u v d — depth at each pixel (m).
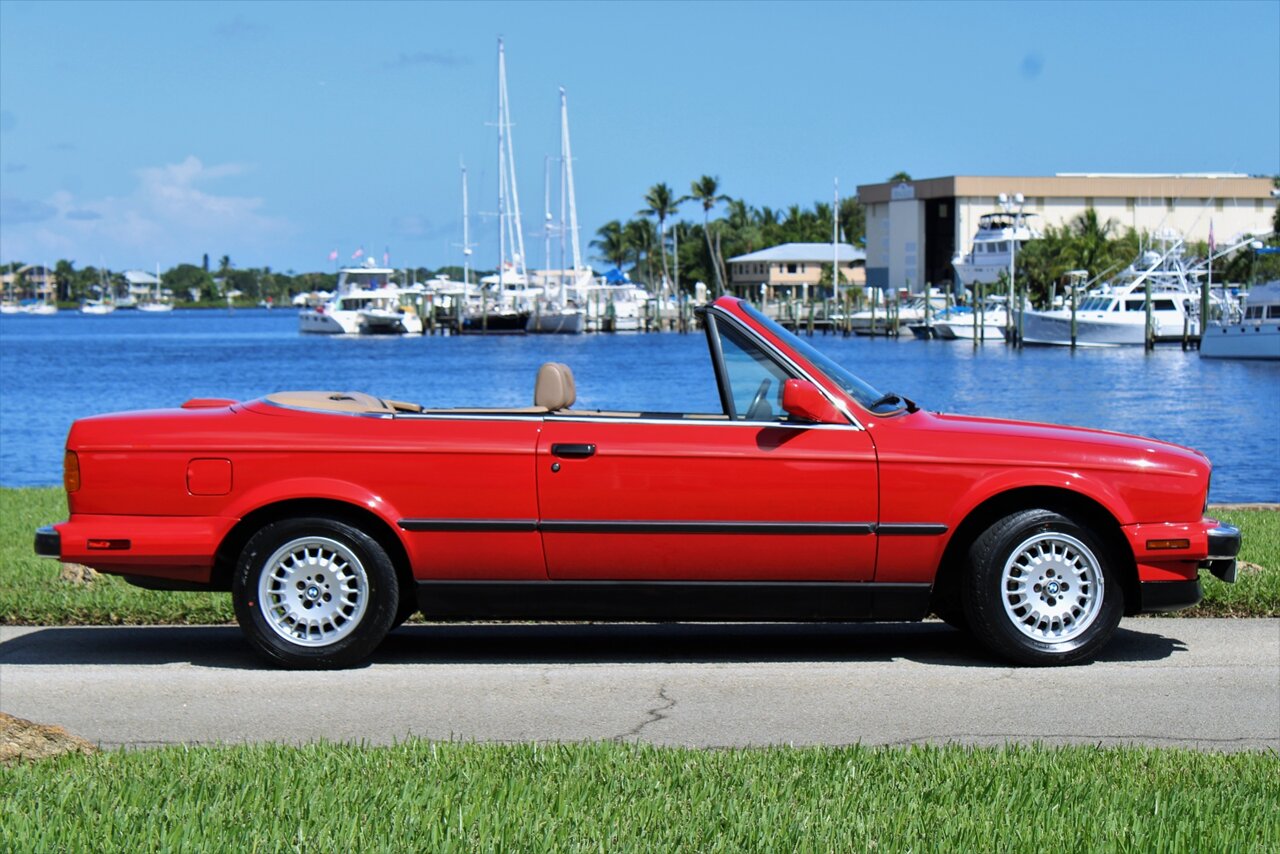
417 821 4.50
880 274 121.31
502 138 96.19
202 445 7.54
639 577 7.48
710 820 4.60
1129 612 7.77
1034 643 7.52
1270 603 9.07
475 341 95.44
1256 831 4.54
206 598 9.20
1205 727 6.40
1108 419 37.31
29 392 53.22
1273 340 59.66
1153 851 4.34
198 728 6.47
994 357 67.12
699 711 6.68
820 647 8.20
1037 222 108.81
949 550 7.68
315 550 7.54
